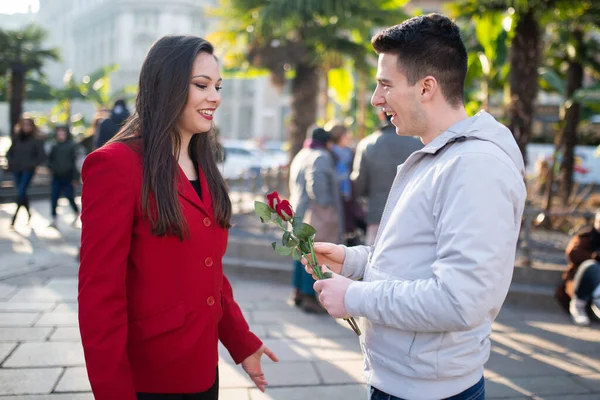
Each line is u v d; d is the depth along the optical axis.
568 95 9.84
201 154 1.65
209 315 1.54
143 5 47.88
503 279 1.24
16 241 6.91
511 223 1.25
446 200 1.27
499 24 7.90
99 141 5.39
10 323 3.98
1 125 41.28
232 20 9.85
